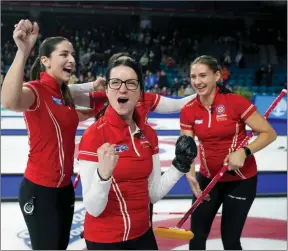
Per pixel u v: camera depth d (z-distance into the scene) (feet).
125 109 6.68
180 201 18.34
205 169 10.59
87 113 10.63
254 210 17.07
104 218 6.80
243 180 10.12
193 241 10.53
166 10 64.85
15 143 28.94
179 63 64.08
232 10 66.74
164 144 29.04
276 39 68.54
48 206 8.85
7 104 7.73
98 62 59.98
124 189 6.74
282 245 13.43
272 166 22.43
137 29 68.28
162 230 8.80
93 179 6.27
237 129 9.95
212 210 10.49
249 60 67.36
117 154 6.18
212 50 67.41
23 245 13.23
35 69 9.35
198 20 68.90
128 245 6.99
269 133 9.66
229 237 10.32
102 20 67.87
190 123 10.34
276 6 67.46
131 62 6.71
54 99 8.67
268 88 55.77
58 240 9.09
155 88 50.34
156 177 7.47
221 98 9.85
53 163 8.76
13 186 18.06
